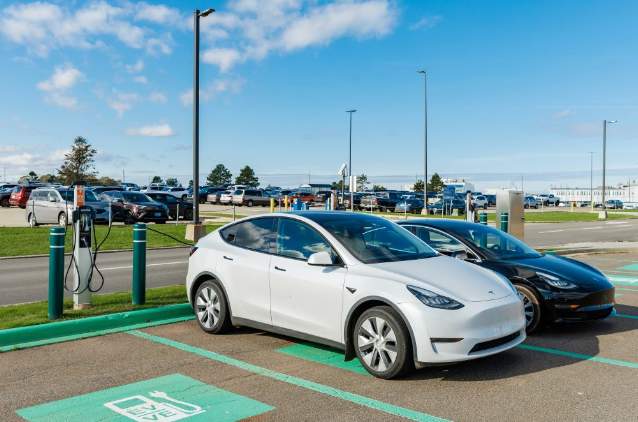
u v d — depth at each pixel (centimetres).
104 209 2436
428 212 4728
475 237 805
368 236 625
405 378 534
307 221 632
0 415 442
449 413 449
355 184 2933
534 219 4025
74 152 5797
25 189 3700
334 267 580
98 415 443
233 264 673
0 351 609
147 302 820
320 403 470
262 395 489
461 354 509
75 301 767
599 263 1505
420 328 508
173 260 1483
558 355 614
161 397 483
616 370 560
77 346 636
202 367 566
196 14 1762
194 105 1780
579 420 434
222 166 10131
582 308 695
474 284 556
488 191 8631
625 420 434
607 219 4294
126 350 623
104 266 1344
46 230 2145
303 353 617
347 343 559
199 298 712
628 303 925
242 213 3722
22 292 980
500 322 534
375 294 536
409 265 575
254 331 713
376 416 443
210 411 452
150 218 2708
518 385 514
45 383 516
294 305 606
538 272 719
